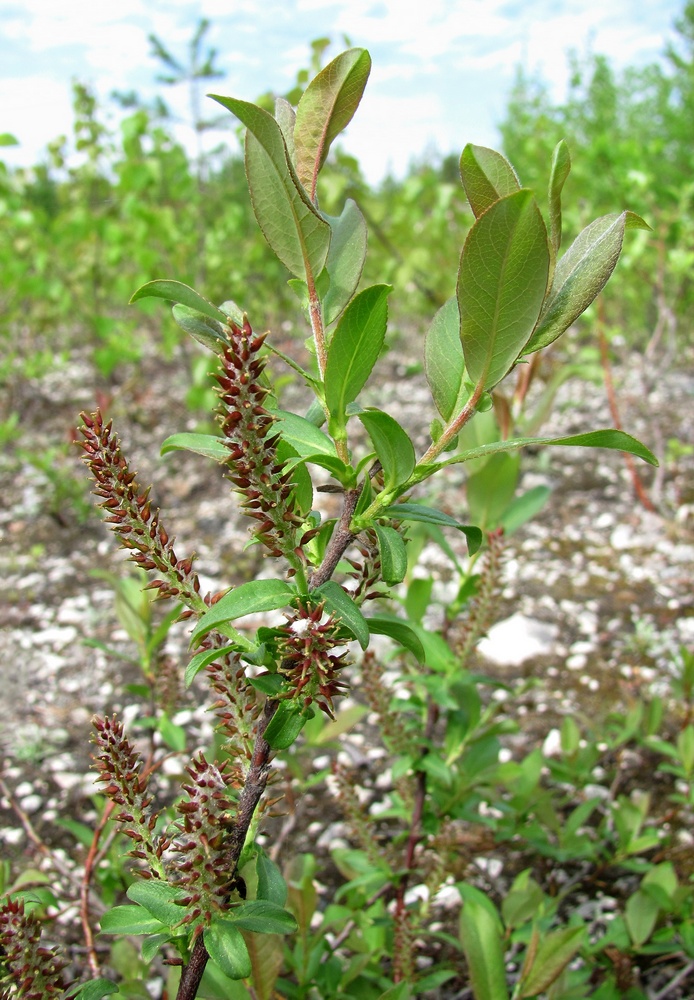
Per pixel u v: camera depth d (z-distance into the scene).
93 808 0.42
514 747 0.46
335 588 0.14
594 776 0.39
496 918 0.23
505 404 0.30
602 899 0.36
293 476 0.16
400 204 1.01
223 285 1.05
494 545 0.26
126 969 0.25
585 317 0.79
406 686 0.31
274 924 0.15
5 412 1.04
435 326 0.16
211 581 0.65
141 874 0.16
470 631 0.26
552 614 0.59
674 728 0.47
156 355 1.36
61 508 0.79
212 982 0.20
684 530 0.69
